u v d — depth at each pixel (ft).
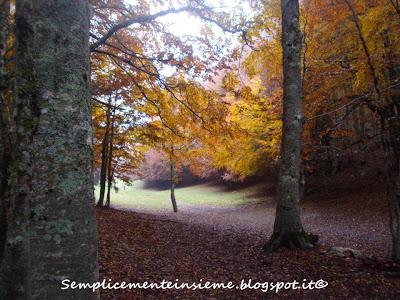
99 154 61.21
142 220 41.93
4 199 10.53
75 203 6.43
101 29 29.40
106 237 27.66
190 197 103.30
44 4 6.61
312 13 35.37
